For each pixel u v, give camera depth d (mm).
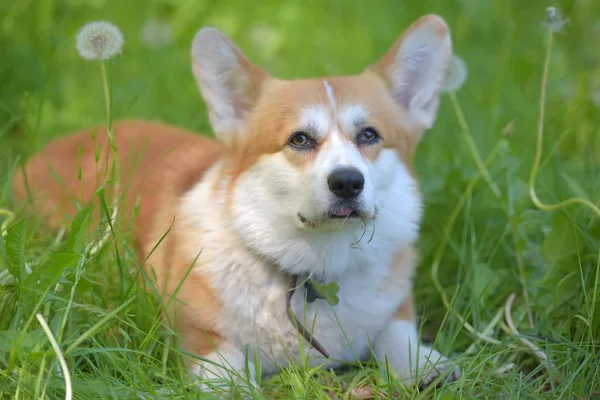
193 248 1501
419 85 1552
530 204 1692
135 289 1478
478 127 1901
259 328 1483
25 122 1794
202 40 1512
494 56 2164
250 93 1511
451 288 1621
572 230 1523
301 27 2494
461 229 1683
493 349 1506
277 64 2299
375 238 1490
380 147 1479
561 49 2045
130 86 2146
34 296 1411
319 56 2334
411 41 1542
